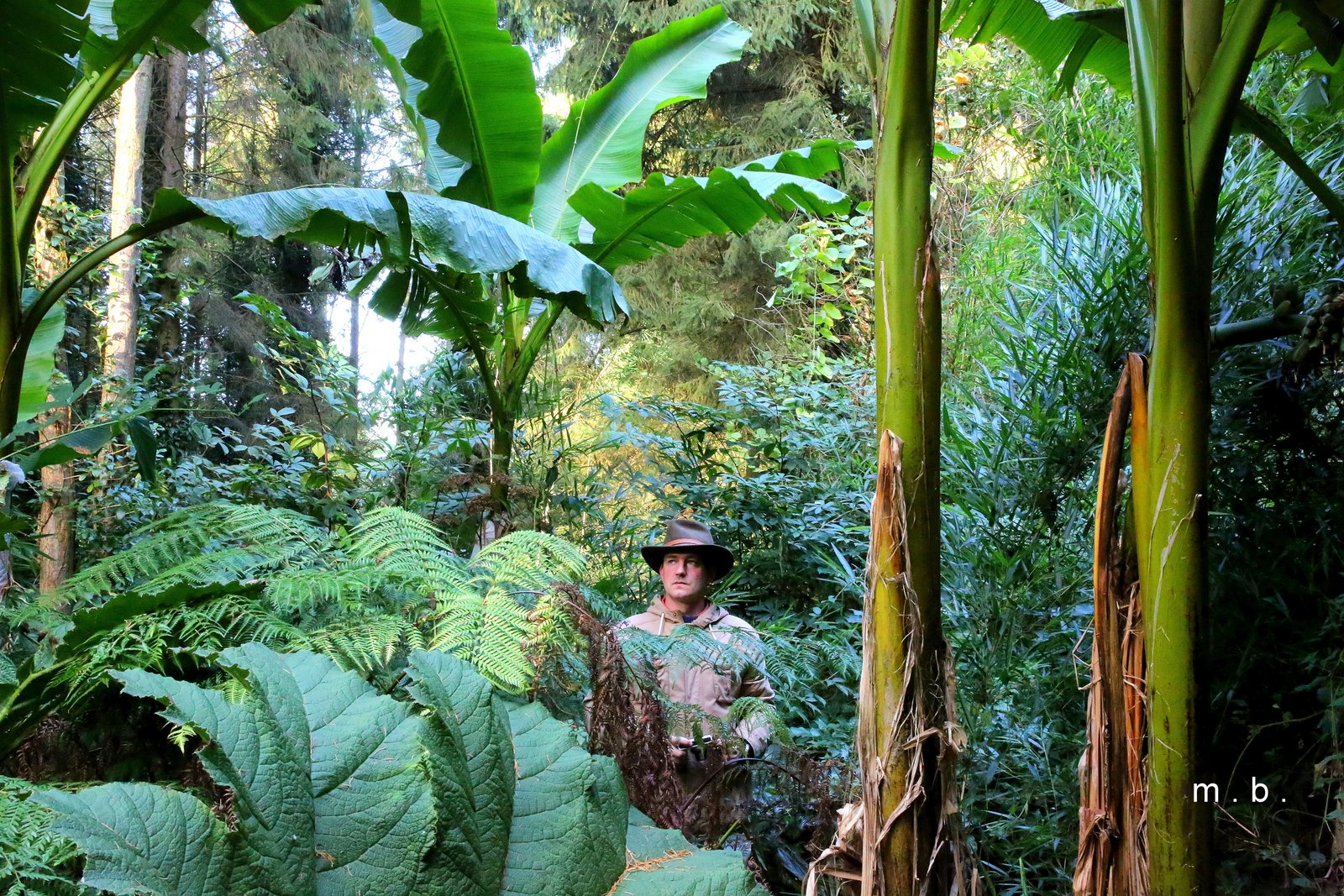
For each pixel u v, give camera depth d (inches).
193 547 74.1
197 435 189.9
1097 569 60.6
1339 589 100.3
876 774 58.2
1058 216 133.6
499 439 171.8
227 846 33.1
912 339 59.0
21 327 105.0
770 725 80.3
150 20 112.7
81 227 215.0
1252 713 101.0
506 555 69.4
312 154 517.3
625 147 201.9
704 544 118.8
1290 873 90.6
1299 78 143.4
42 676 54.8
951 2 135.6
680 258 415.8
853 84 402.9
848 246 251.6
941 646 59.0
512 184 173.6
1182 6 56.4
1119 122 168.6
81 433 103.7
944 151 181.2
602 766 46.8
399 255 124.4
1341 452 99.0
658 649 77.8
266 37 451.5
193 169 441.1
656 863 45.7
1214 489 103.8
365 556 69.0
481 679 43.9
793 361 257.4
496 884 40.0
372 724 39.8
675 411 220.7
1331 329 79.9
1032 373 120.0
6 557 96.3
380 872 36.4
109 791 32.5
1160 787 54.8
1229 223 110.7
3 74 105.6
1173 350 56.5
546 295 141.7
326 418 298.4
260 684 38.7
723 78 443.5
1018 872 103.2
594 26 437.4
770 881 77.1
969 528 115.2
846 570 153.1
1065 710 110.1
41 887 42.5
